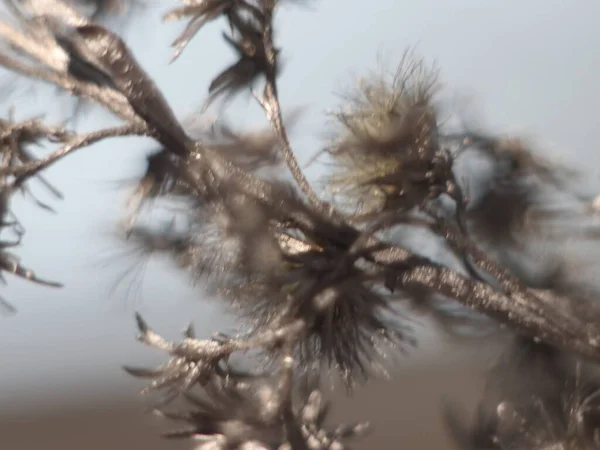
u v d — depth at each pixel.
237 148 0.19
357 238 0.19
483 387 0.19
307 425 0.18
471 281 0.18
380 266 0.19
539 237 0.19
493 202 0.19
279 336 0.18
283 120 0.19
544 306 0.18
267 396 0.18
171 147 0.19
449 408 0.19
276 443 0.18
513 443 0.18
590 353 0.18
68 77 0.19
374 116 0.19
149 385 0.18
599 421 0.18
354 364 0.19
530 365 0.19
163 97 0.19
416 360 0.19
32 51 0.19
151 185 0.19
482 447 0.18
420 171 0.19
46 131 0.19
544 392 0.19
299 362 0.19
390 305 0.19
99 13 0.19
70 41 0.19
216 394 0.18
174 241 0.19
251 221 0.18
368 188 0.19
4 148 0.19
